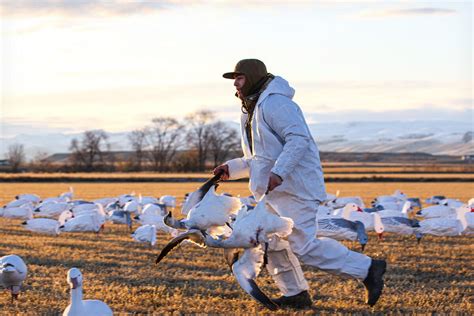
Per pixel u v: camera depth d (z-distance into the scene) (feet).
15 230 74.90
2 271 33.09
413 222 62.39
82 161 372.17
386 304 33.30
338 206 94.89
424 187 180.24
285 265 31.78
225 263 47.73
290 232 28.19
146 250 55.93
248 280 27.81
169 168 332.39
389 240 64.28
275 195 30.35
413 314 30.76
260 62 30.68
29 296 35.37
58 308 32.48
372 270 30.71
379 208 81.20
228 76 30.99
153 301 33.96
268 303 27.40
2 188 178.19
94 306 27.22
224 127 363.56
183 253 52.95
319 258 30.50
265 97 29.89
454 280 41.63
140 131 367.86
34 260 49.24
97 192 161.38
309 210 30.30
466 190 167.43
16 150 351.67
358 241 56.44
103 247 58.03
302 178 30.07
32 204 101.40
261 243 27.78
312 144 30.42
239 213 28.50
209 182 30.89
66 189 174.09
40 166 358.43
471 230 61.41
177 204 116.78
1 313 31.48
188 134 364.79
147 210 79.10
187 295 35.99
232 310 31.94
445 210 79.82
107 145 377.71
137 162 363.97
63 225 69.00
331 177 223.51
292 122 29.22
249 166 31.65
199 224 28.22
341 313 30.83
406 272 44.65
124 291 36.55
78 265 46.91
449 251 55.93
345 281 39.91
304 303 32.35
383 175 249.34
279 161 28.84
